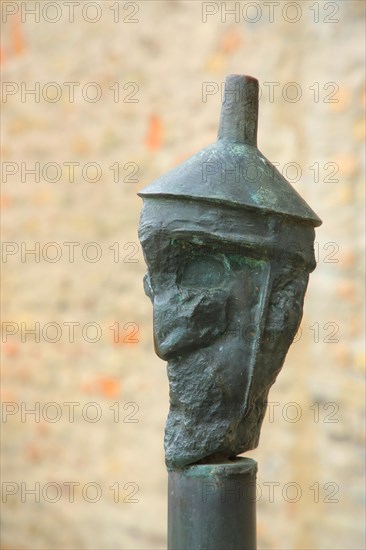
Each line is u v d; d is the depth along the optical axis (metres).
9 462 8.36
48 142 7.98
